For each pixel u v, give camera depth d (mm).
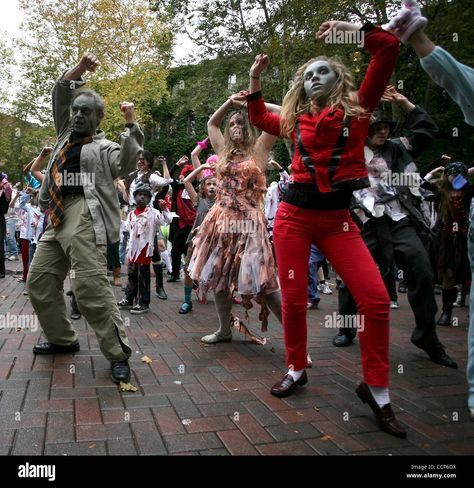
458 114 16562
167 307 5875
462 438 2414
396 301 6219
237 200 3875
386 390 2508
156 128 35844
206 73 21578
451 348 4293
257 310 5820
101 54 22891
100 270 3143
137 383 3088
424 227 3863
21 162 28734
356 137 2520
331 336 4578
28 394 2824
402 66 14828
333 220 2707
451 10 13398
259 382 3180
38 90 23391
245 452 2215
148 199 5523
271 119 2998
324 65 2609
